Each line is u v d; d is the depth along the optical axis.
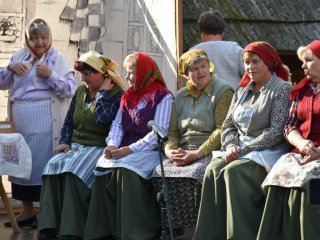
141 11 12.02
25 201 11.40
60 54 11.50
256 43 9.03
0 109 12.12
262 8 14.08
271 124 8.94
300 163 8.30
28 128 11.30
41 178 10.70
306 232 8.03
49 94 11.30
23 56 11.46
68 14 12.13
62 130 11.04
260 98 9.05
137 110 10.10
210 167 8.95
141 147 9.93
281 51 13.98
